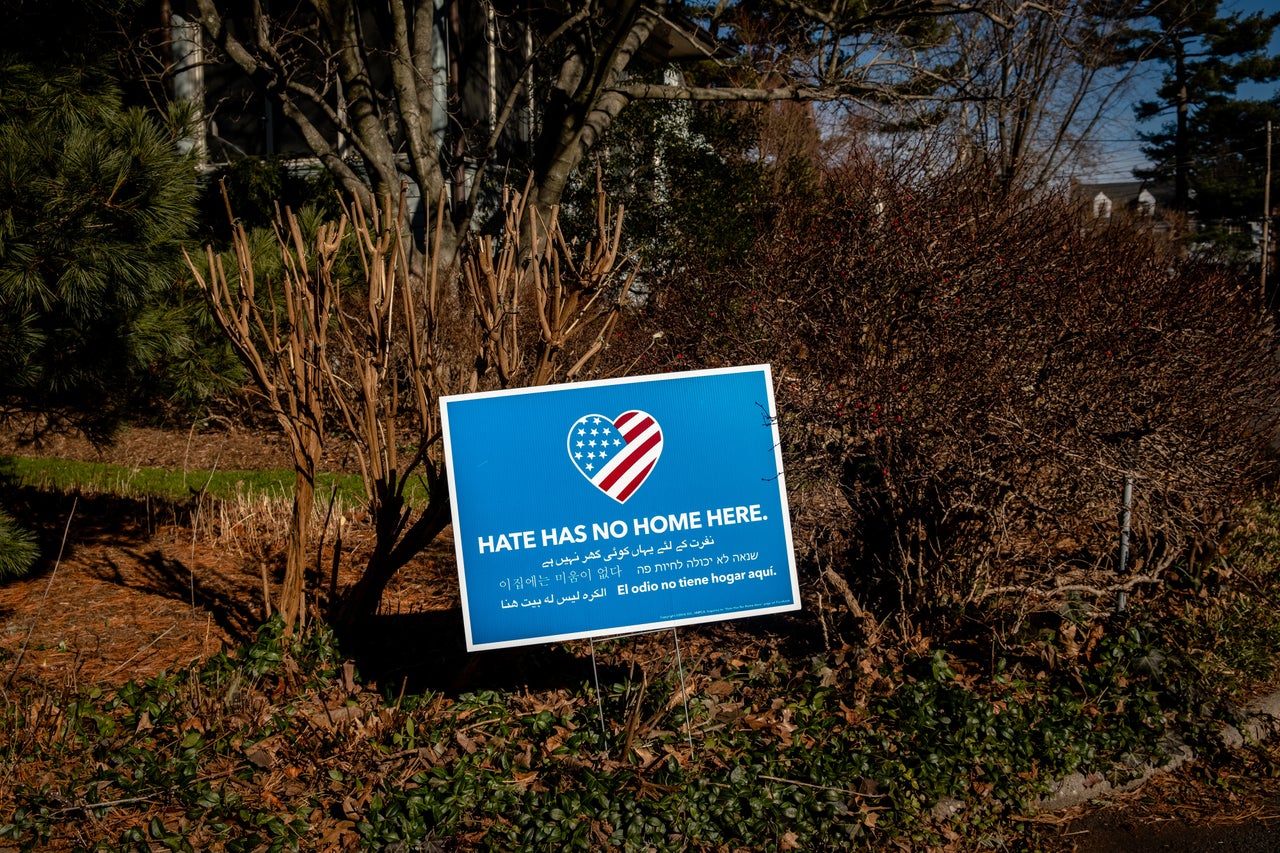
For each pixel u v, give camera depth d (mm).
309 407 5039
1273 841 4238
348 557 7176
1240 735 5066
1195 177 52406
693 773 4273
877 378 5191
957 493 5109
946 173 6969
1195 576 6449
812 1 14328
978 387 5258
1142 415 5734
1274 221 48406
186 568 6773
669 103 14430
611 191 13992
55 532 7504
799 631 5828
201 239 7059
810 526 5750
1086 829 4336
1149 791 4652
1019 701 5023
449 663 5297
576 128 11852
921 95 12570
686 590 4402
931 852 4055
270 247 6773
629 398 4410
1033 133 20766
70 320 5465
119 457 10570
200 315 6199
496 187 14391
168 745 4371
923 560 5375
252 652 5020
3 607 5949
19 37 5797
